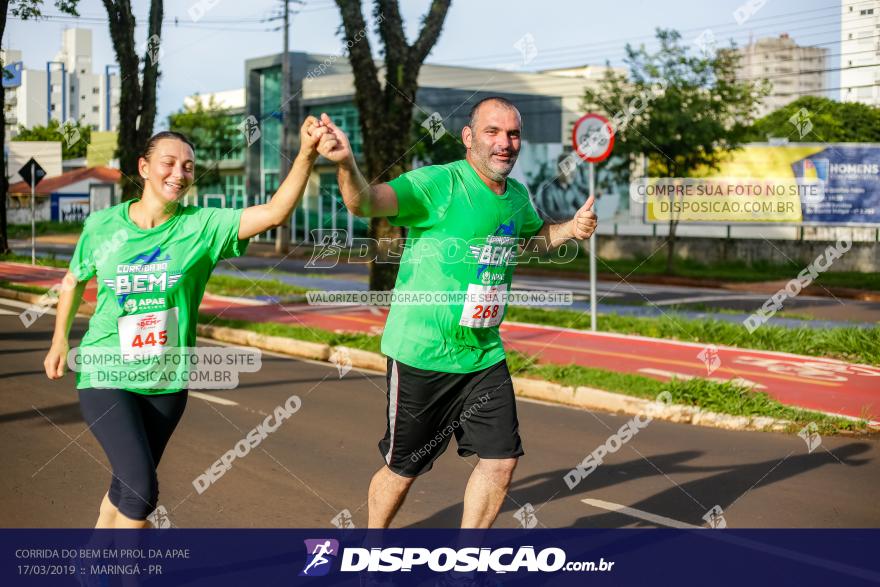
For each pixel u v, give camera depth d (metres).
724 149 27.11
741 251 30.53
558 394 9.24
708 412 8.18
